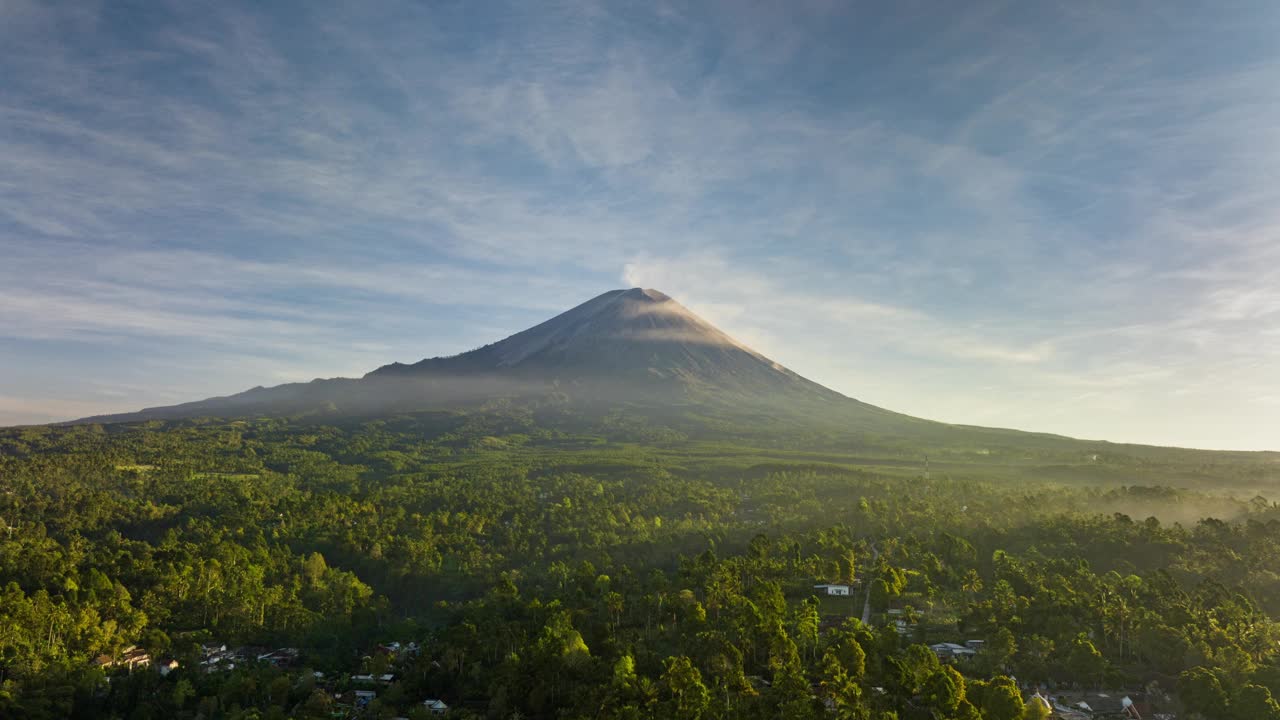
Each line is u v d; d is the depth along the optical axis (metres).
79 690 121.94
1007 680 100.88
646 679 108.25
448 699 123.31
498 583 171.88
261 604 165.88
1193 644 119.62
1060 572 159.75
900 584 153.50
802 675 105.12
